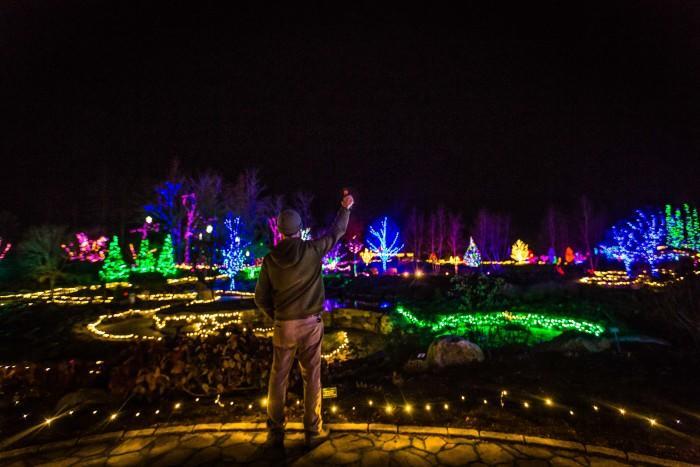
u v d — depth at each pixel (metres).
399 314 11.77
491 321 9.63
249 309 13.91
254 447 3.23
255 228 34.31
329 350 8.96
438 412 3.85
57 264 23.77
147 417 3.95
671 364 5.23
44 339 10.20
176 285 21.81
